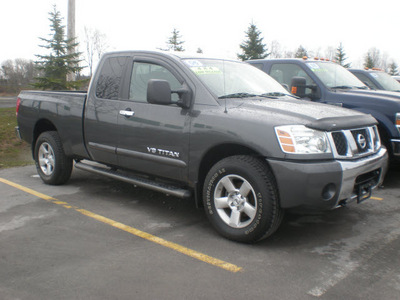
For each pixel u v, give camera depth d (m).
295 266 3.29
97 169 5.19
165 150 4.24
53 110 5.58
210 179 3.88
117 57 5.00
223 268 3.23
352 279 3.06
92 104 5.06
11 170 7.07
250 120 3.62
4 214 4.54
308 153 3.39
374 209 4.89
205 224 4.32
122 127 4.66
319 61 7.49
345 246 3.73
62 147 5.66
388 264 3.35
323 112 3.86
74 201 5.10
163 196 5.41
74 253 3.49
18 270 3.15
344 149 3.66
